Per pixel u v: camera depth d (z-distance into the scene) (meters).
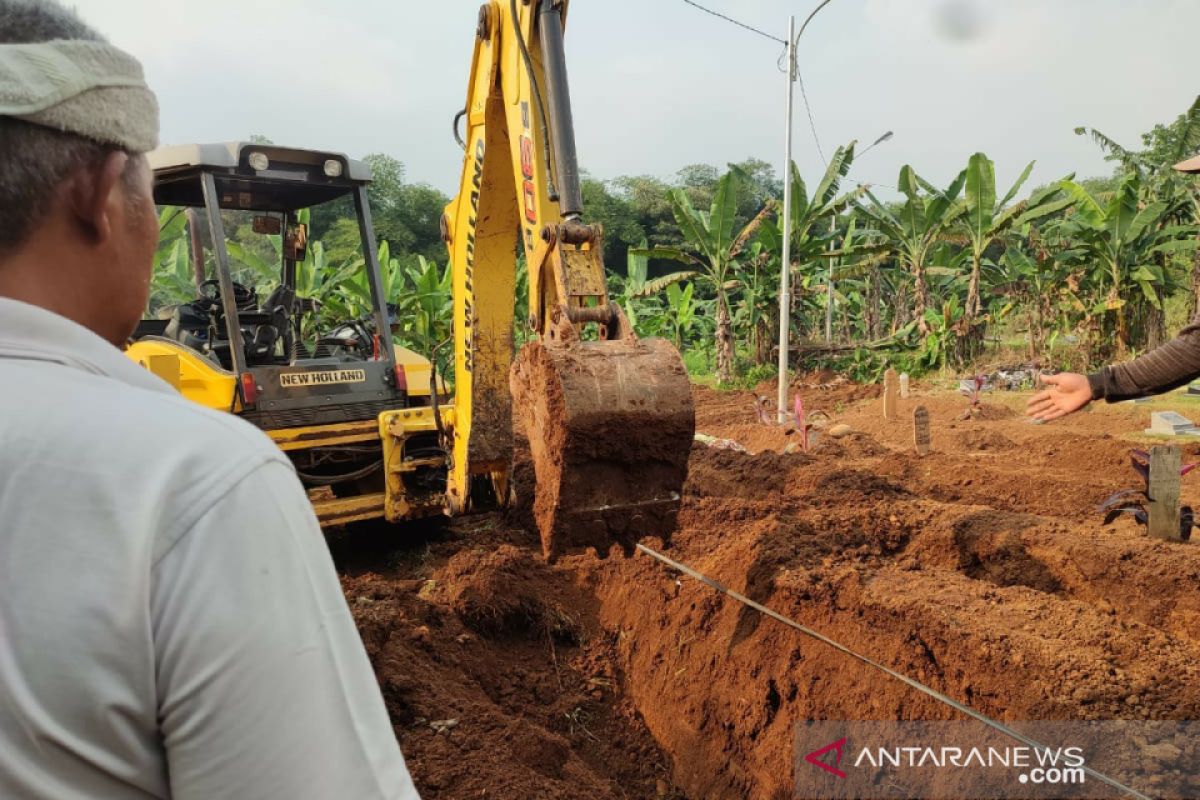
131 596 0.76
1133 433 11.22
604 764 4.45
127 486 0.78
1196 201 18.08
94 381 0.85
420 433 6.38
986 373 18.09
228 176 5.68
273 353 6.28
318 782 0.82
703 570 5.08
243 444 0.85
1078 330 19.59
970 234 19.58
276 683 0.80
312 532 0.89
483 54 4.78
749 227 19.50
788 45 12.98
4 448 0.78
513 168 4.43
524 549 6.30
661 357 3.57
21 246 0.86
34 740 0.75
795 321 20.97
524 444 8.07
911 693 3.65
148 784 0.81
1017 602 4.06
